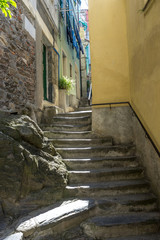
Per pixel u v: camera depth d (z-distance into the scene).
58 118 4.53
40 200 2.39
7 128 2.48
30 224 1.98
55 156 3.12
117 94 3.99
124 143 3.87
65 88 6.71
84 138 3.94
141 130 3.27
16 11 3.70
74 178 2.95
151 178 2.86
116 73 4.03
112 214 2.51
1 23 3.21
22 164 2.32
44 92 5.65
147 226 2.31
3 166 2.20
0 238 1.75
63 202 2.52
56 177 2.66
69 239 2.15
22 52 3.88
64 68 8.15
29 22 4.23
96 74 4.11
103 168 3.24
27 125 2.73
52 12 6.19
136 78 3.23
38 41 4.72
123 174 3.07
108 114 4.00
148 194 2.77
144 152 3.13
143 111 2.89
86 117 4.52
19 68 3.74
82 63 13.68
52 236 2.10
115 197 2.68
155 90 2.34
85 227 2.28
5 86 3.26
